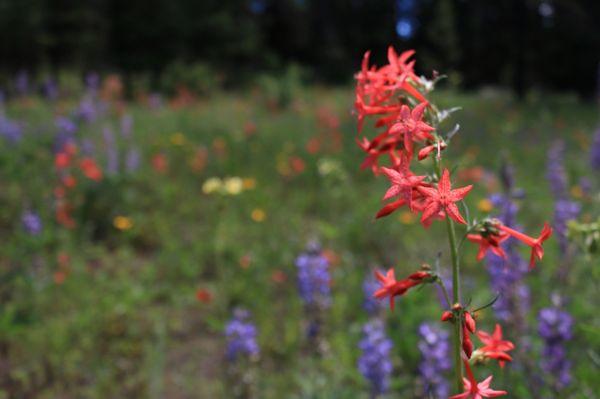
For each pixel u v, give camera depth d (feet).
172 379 3.68
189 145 8.45
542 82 22.58
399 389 3.18
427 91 1.69
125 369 3.74
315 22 31.35
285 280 4.80
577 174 6.32
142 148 7.99
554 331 2.63
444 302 3.41
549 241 3.96
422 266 1.72
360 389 3.27
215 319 4.16
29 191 5.87
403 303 3.63
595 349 2.87
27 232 4.79
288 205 6.45
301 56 30.53
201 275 4.96
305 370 3.59
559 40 21.85
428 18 27.61
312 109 14.32
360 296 4.23
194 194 6.68
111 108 10.99
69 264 4.88
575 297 3.20
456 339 1.65
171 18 22.15
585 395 2.61
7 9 18.19
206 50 23.32
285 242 5.46
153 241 5.58
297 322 3.99
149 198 6.28
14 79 15.31
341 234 5.50
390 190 1.52
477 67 24.57
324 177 6.56
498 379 2.81
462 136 9.11
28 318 4.09
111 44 21.88
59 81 13.12
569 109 14.01
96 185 5.95
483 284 4.07
